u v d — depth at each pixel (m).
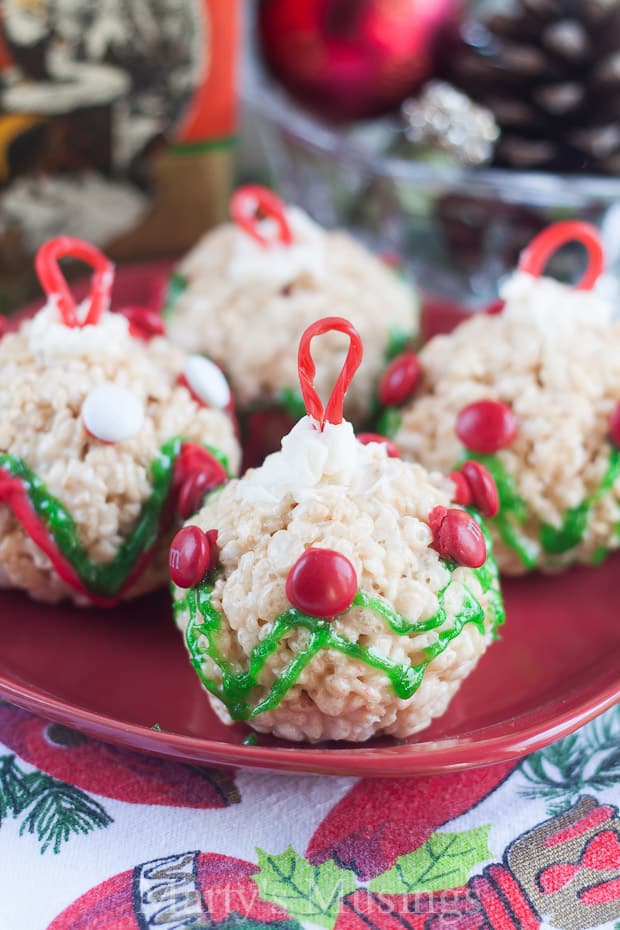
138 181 0.43
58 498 0.30
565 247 0.43
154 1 0.40
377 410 0.36
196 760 0.26
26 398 0.30
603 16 0.40
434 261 0.47
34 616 0.32
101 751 0.28
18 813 0.27
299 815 0.27
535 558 0.32
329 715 0.27
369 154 0.44
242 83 0.51
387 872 0.26
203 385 0.32
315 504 0.27
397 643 0.26
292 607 0.26
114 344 0.31
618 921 0.25
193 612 0.27
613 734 0.29
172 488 0.31
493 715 0.29
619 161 0.41
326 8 0.41
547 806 0.27
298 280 0.37
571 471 0.31
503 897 0.25
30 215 0.42
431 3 0.41
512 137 0.42
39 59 0.40
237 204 0.36
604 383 0.32
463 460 0.31
